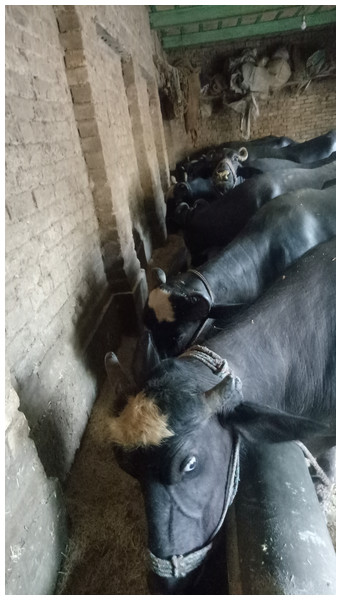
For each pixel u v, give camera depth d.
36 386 2.49
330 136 9.13
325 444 2.32
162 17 8.40
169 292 3.10
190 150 13.70
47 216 2.91
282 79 11.78
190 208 6.07
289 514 1.58
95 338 3.69
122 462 1.60
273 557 1.44
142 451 1.48
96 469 2.81
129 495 2.57
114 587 2.06
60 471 2.65
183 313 3.12
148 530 1.55
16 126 2.52
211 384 1.73
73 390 3.05
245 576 1.45
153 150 8.09
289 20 10.12
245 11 8.66
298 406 2.23
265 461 1.84
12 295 2.30
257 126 13.27
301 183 4.71
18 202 2.46
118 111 5.23
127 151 5.82
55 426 2.67
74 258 3.45
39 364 2.57
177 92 10.97
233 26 10.26
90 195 4.02
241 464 1.90
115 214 4.18
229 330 2.16
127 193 5.60
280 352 2.14
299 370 2.17
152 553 1.55
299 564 1.41
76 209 3.58
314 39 11.51
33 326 2.54
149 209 7.52
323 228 3.59
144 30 7.59
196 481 1.56
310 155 9.05
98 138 3.83
